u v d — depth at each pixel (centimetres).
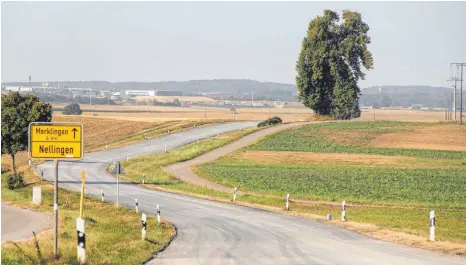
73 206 7806
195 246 4762
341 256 4319
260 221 6431
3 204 7862
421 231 5766
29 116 10706
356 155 16175
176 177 12269
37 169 13325
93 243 4631
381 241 5031
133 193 9638
